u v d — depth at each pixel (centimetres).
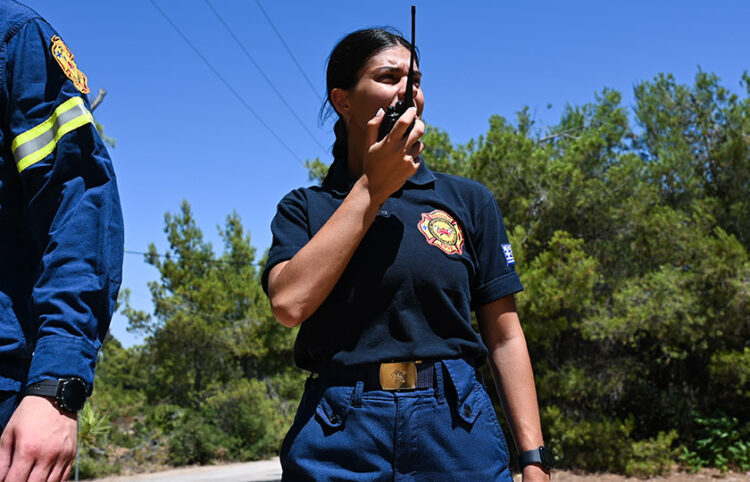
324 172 1479
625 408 1408
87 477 1938
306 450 151
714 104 1509
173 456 2216
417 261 156
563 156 1465
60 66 139
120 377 2964
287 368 2623
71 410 115
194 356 2514
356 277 156
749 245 1390
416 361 151
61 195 134
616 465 1238
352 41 176
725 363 1207
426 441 146
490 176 1325
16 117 135
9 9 140
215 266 2617
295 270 149
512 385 164
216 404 2397
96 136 140
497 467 152
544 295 1173
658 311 1195
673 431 1245
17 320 131
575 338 1373
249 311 2520
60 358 117
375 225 159
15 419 112
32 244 138
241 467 2144
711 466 1274
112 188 139
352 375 152
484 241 172
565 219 1350
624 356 1381
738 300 1162
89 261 128
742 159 1391
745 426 1280
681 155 1469
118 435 2258
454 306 159
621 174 1354
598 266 1341
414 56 156
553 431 1249
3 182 134
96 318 127
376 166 148
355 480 145
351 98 175
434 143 1354
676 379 1446
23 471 108
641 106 1670
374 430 147
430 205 167
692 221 1405
